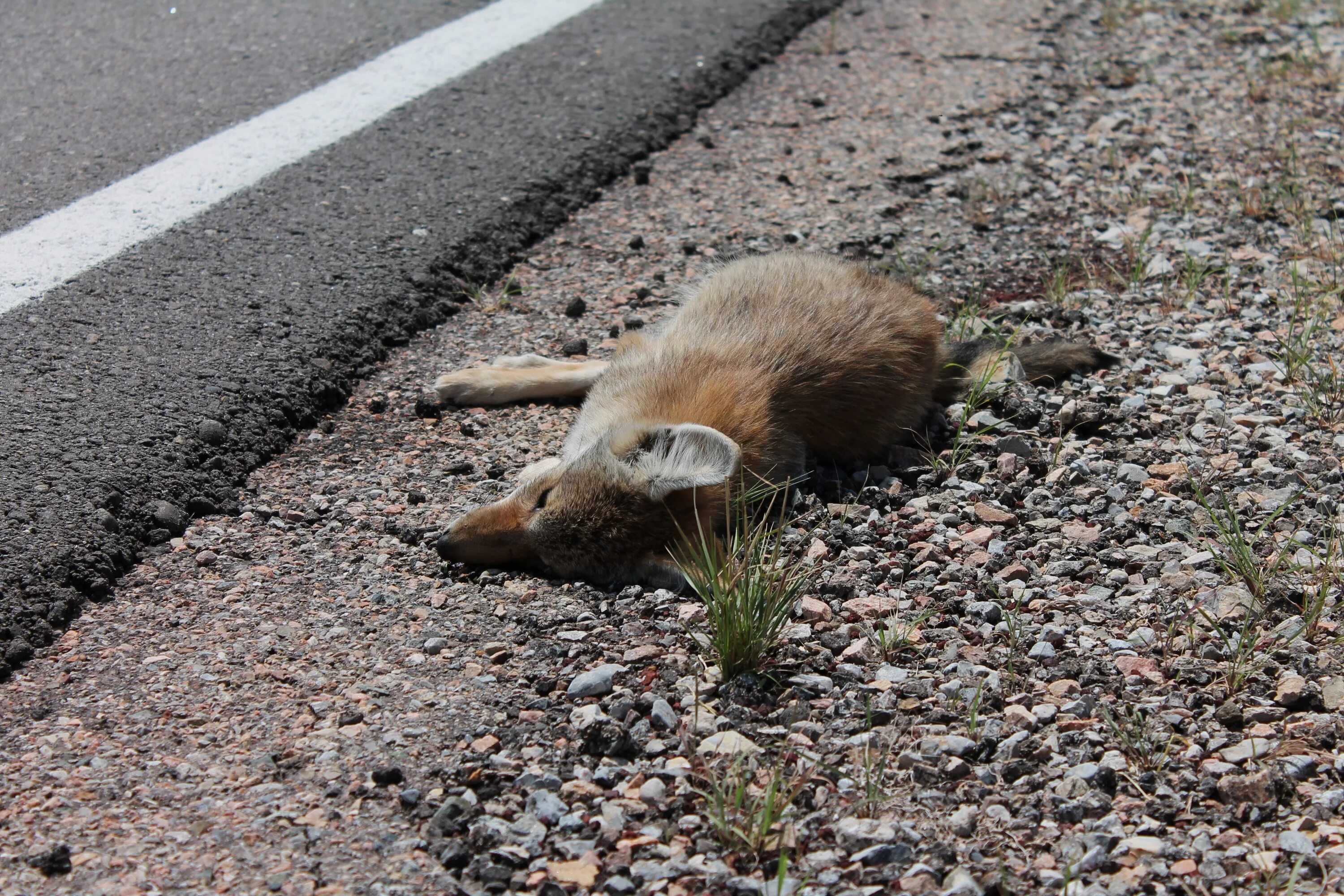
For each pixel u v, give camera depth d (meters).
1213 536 4.74
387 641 4.10
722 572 4.30
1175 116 8.80
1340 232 7.24
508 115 7.96
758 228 7.20
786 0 10.43
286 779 3.44
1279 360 6.02
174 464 4.71
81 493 4.41
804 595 4.43
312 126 7.55
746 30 9.73
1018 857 3.29
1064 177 7.96
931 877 3.18
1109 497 5.03
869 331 5.71
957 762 3.59
